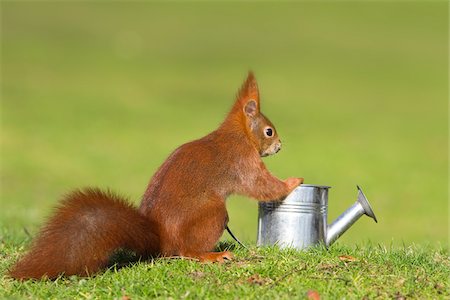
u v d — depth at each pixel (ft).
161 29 218.38
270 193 35.60
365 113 146.61
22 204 75.31
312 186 36.27
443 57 203.62
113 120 130.00
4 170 94.12
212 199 34.01
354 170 101.71
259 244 36.96
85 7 237.66
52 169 96.37
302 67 187.32
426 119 144.15
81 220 31.83
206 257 33.47
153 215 33.45
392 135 128.67
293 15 243.40
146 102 146.92
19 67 168.45
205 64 184.96
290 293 29.81
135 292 30.09
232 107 36.96
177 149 35.06
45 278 31.50
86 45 195.62
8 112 130.21
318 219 36.32
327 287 30.40
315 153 110.83
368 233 72.08
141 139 117.08
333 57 199.00
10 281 31.89
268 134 36.76
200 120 134.21
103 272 32.68
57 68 171.32
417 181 97.55
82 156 104.47
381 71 187.52
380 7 256.73
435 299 30.14
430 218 80.18
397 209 84.17
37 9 229.45
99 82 161.27
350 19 241.55
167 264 32.91
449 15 249.55
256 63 188.85
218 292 29.76
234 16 239.09
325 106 150.51
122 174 95.76
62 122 125.80
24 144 109.29
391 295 30.17
